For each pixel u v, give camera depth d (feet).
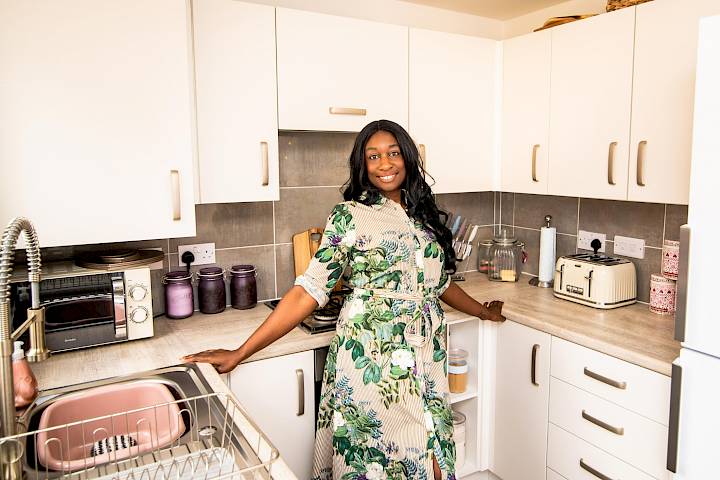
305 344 6.14
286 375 6.07
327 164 7.93
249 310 7.24
